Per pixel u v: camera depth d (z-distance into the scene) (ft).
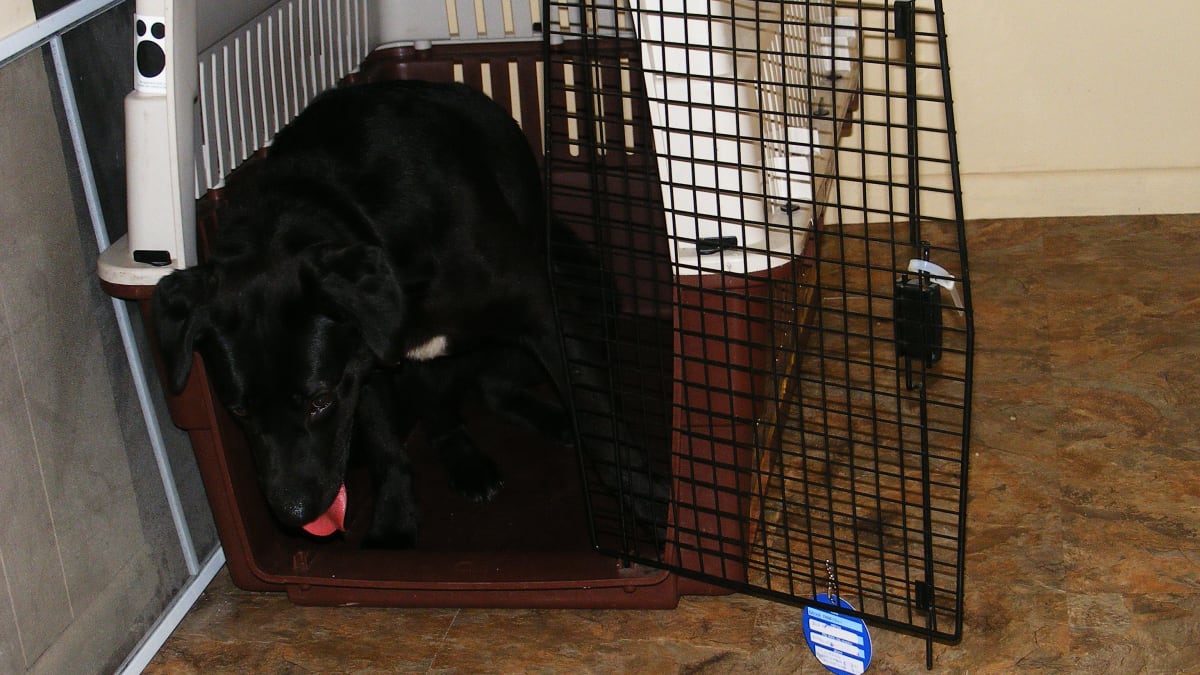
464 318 5.94
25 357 5.02
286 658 5.78
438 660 5.68
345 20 7.84
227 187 6.24
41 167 5.12
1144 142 9.03
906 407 7.23
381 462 6.51
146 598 5.92
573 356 6.13
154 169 5.17
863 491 6.50
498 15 8.24
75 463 5.36
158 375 5.85
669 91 5.08
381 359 5.09
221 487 5.88
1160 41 8.68
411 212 5.70
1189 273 8.36
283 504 5.20
